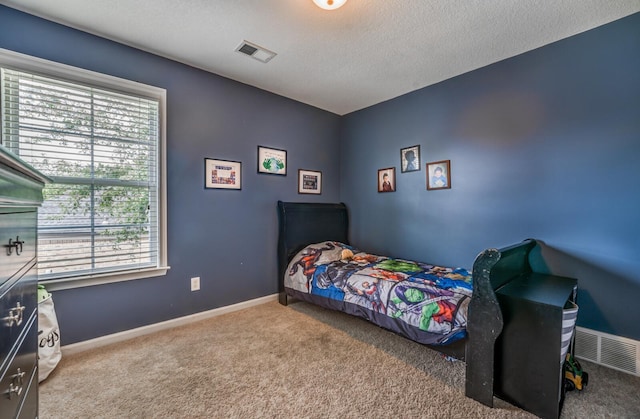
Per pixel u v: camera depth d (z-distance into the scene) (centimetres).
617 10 183
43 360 171
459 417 144
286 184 331
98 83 212
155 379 173
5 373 77
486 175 256
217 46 226
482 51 231
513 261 197
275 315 277
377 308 214
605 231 198
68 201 201
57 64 195
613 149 195
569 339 144
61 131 198
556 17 189
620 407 151
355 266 266
